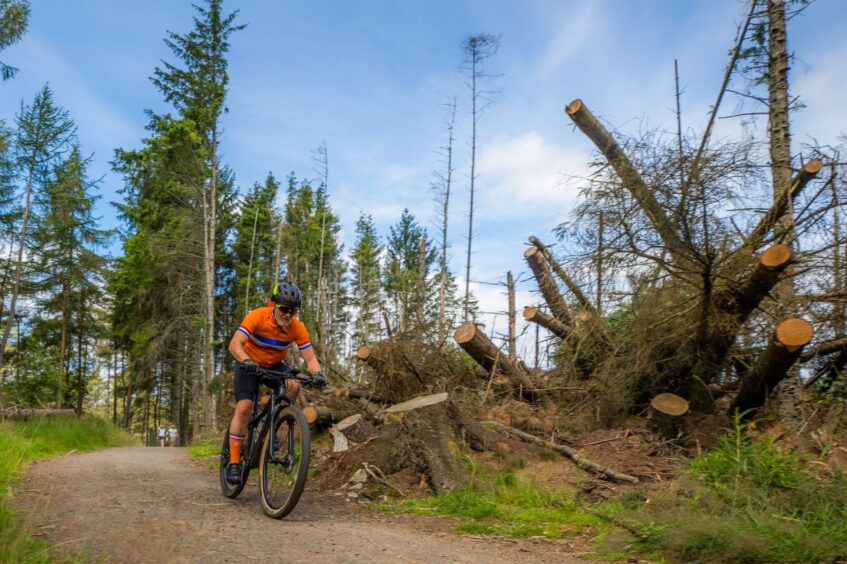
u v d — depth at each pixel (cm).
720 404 816
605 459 639
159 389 3962
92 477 661
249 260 4022
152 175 2769
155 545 356
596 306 834
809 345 769
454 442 643
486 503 551
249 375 531
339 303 3847
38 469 709
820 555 382
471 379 942
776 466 507
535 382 955
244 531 412
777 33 852
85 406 4350
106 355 4228
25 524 368
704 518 430
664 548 420
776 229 747
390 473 643
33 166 3155
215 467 874
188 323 2853
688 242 700
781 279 682
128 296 3269
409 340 936
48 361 2175
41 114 3158
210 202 2964
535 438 700
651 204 739
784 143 831
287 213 3759
